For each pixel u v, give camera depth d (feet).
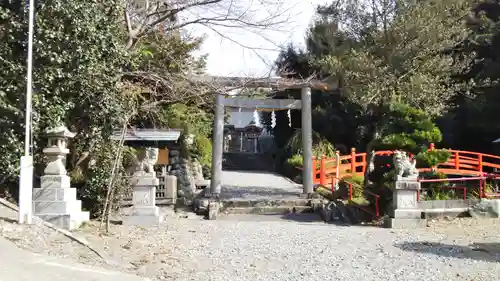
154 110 46.68
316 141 90.53
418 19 53.67
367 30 58.85
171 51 47.73
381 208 43.96
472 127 78.23
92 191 40.16
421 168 46.19
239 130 155.94
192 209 54.44
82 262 24.38
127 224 39.01
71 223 32.96
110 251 27.86
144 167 40.65
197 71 51.52
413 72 55.31
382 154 47.83
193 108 65.21
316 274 24.99
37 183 36.40
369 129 82.17
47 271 21.20
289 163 92.02
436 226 39.22
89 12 36.83
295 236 35.78
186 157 64.34
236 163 123.44
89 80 37.63
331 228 40.14
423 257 28.66
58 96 36.70
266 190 68.95
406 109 47.85
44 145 35.83
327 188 60.90
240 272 25.30
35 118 34.73
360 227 40.86
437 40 55.88
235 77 49.03
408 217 39.83
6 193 35.58
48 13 35.17
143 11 45.42
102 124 39.93
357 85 56.39
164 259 27.43
